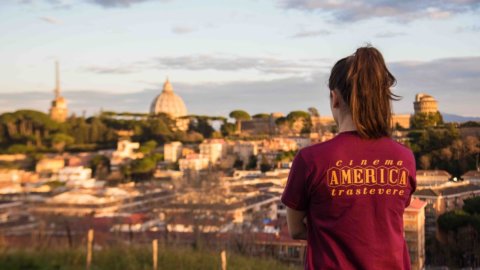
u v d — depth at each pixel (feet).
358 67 6.56
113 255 39.68
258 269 42.91
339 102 6.87
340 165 6.38
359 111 6.47
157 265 38.47
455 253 48.57
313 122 475.31
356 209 6.27
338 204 6.31
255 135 484.74
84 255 38.58
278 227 82.69
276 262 47.60
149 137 457.27
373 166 6.39
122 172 285.43
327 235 6.39
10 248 38.50
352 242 6.23
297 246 58.70
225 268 37.27
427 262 48.96
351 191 6.31
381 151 6.48
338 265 6.26
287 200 6.68
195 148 422.82
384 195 6.31
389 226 6.30
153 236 69.87
